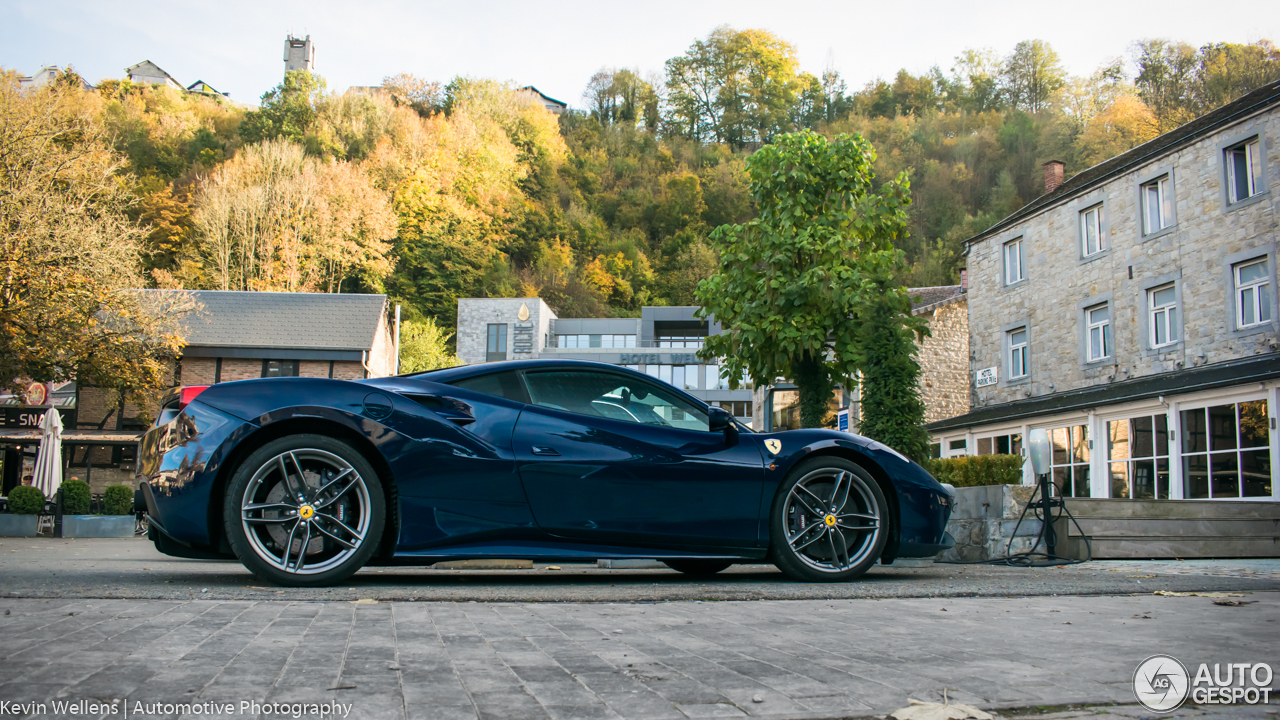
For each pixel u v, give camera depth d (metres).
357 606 3.13
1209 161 15.04
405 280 61.28
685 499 4.36
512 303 57.09
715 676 2.02
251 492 3.77
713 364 55.44
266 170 53.09
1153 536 7.48
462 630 2.63
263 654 2.15
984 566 6.73
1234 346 14.34
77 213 19.44
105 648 2.17
